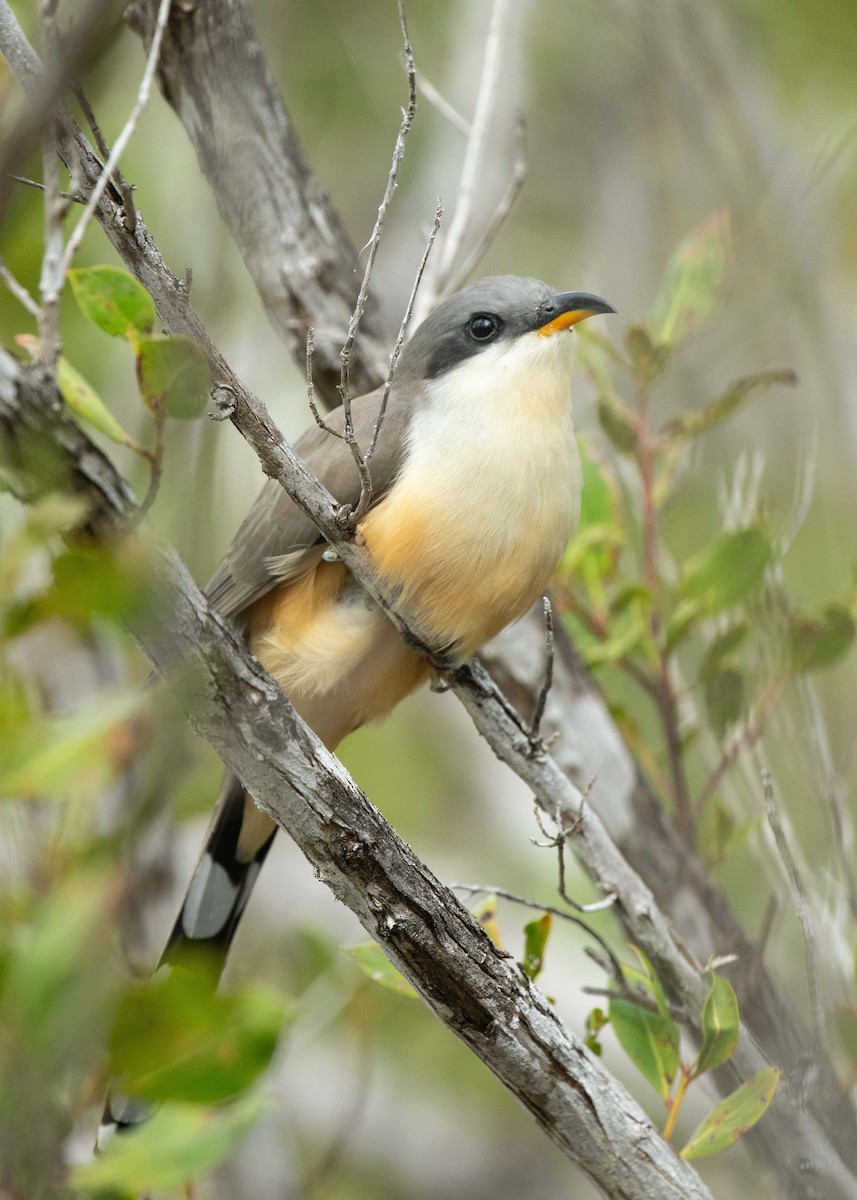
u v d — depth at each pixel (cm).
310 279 978
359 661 886
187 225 1222
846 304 1306
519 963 693
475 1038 672
